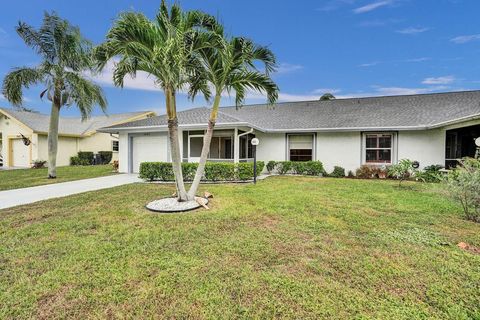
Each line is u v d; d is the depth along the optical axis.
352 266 3.37
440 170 10.95
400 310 2.52
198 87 7.30
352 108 15.91
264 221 5.28
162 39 5.64
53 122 12.55
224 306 2.59
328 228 4.86
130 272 3.20
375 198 7.48
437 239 4.27
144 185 10.03
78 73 12.14
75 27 11.92
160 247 3.96
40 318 2.43
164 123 13.61
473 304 2.61
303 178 12.46
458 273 3.18
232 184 10.34
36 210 6.21
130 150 15.08
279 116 16.64
